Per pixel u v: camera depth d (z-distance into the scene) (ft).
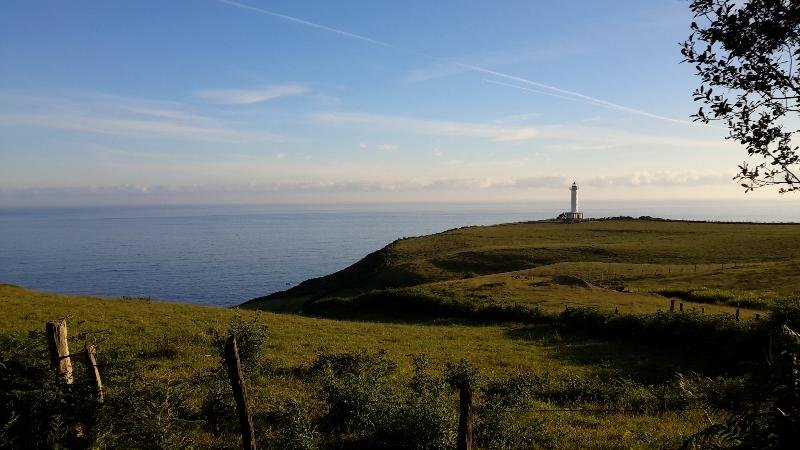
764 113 21.90
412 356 90.48
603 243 335.88
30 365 31.73
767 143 21.70
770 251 265.13
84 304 120.67
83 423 31.42
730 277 180.96
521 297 154.71
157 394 35.32
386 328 123.03
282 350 90.17
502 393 60.39
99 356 35.04
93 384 32.48
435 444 40.83
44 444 30.63
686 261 255.70
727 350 85.10
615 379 74.02
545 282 178.29
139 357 79.05
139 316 111.96
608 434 47.01
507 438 44.45
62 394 30.78
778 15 20.53
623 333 108.47
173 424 35.53
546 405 59.52
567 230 436.35
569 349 99.25
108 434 31.58
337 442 44.16
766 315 88.22
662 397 60.29
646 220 513.04
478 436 44.39
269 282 578.66
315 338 104.27
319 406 53.57
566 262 260.42
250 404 53.47
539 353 96.12
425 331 120.06
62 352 32.22
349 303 167.02
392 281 276.41
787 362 23.49
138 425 32.53
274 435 44.65
